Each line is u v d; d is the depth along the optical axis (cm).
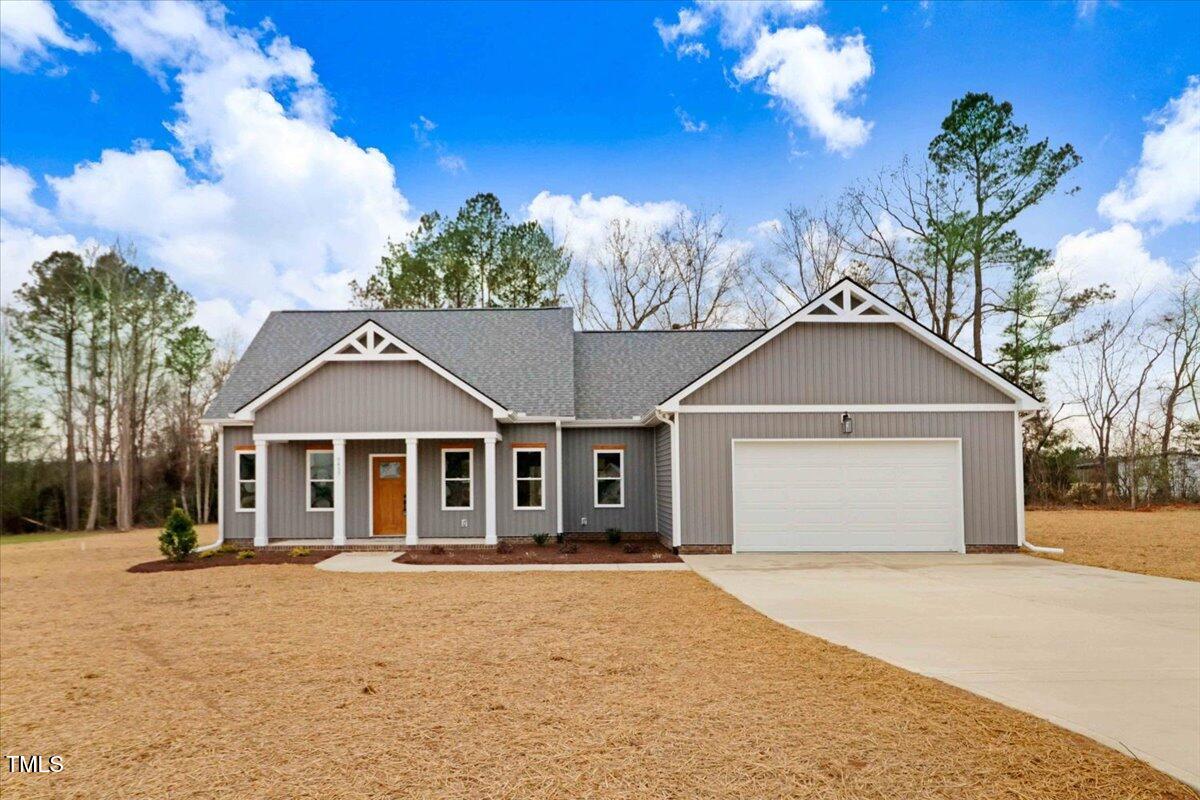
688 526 1631
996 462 1644
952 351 1638
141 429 3981
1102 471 3462
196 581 1336
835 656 738
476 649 791
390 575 1377
